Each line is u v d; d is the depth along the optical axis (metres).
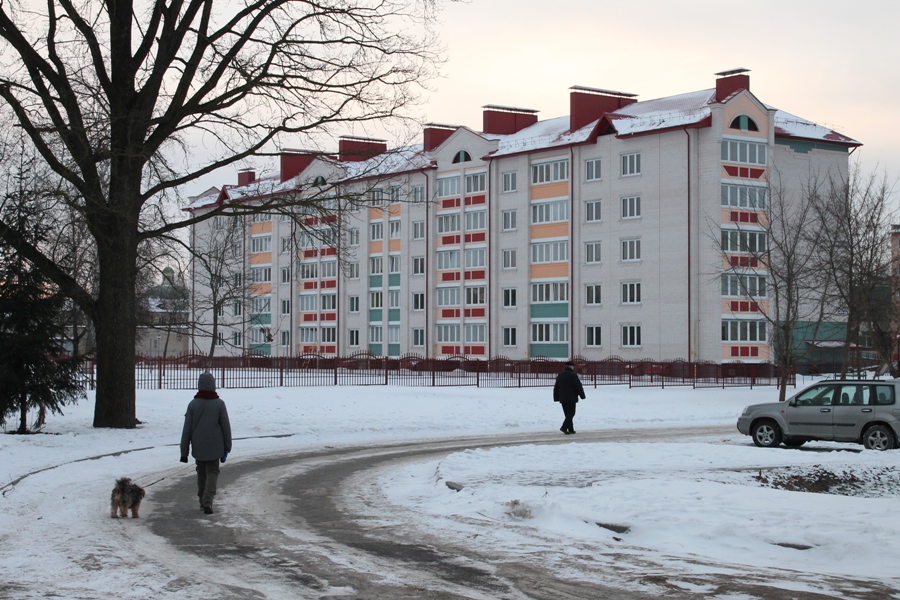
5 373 22.22
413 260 79.75
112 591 8.82
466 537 11.60
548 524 12.45
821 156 67.56
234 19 23.97
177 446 22.34
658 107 68.75
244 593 8.77
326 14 24.06
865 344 55.03
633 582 9.16
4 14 22.39
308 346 88.88
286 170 86.69
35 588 8.91
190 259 31.55
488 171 74.50
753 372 53.75
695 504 12.91
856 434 22.52
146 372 47.53
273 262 91.56
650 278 64.81
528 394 42.78
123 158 24.30
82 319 39.44
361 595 8.71
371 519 13.03
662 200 64.38
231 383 46.97
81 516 13.09
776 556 10.43
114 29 24.06
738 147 63.22
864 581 9.14
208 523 12.66
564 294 70.12
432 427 29.95
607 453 19.78
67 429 24.72
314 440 25.75
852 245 41.75
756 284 62.38
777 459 18.91
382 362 60.25
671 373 58.56
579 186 68.94
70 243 30.11
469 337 76.00
